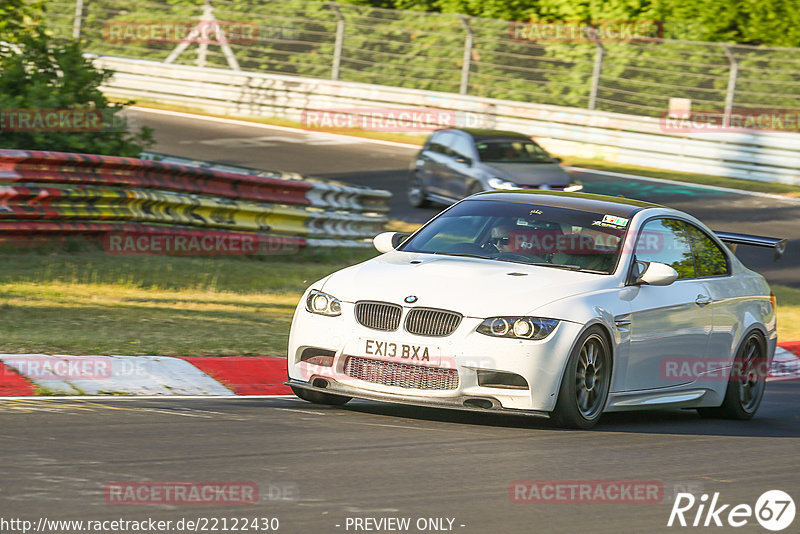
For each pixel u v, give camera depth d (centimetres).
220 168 5750
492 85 11494
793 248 7612
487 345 2498
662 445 2531
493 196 3120
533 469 2150
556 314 2548
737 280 3250
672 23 11475
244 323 3922
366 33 11925
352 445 2266
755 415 3291
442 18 11688
